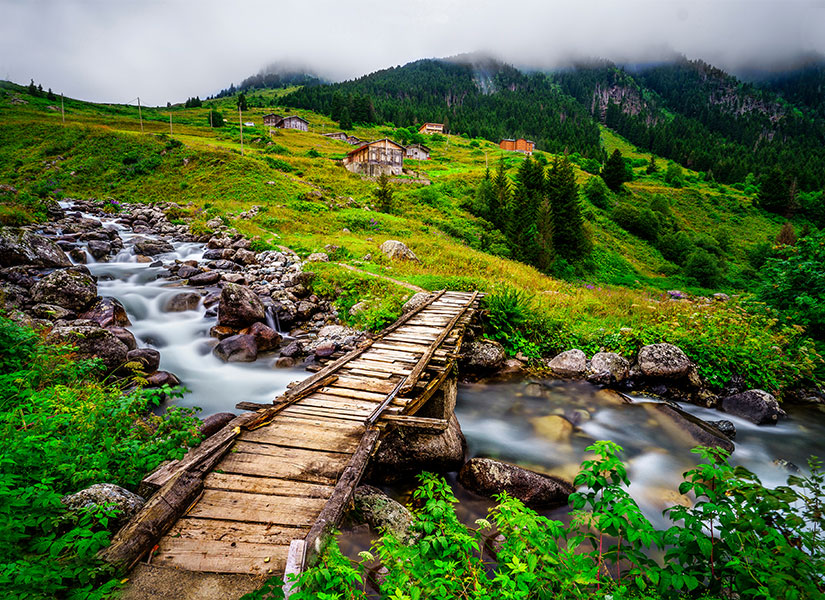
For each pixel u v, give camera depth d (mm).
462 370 11734
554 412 9547
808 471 7566
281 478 4527
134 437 5109
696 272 42000
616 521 3051
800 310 12633
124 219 28312
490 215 47188
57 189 37594
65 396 5535
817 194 77562
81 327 9031
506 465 6496
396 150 68188
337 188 46250
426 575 2840
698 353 11328
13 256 13953
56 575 2643
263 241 23016
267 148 67812
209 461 4602
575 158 105438
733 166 113500
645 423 9086
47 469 3936
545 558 2986
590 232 49000
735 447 8352
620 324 14320
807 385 11125
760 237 64812
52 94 102438
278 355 12062
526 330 13477
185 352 11781
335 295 16188
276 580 2668
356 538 4566
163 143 48062
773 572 2646
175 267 18141
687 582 2855
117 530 3574
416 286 17125
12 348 6980
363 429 5664
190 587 3115
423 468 6750
